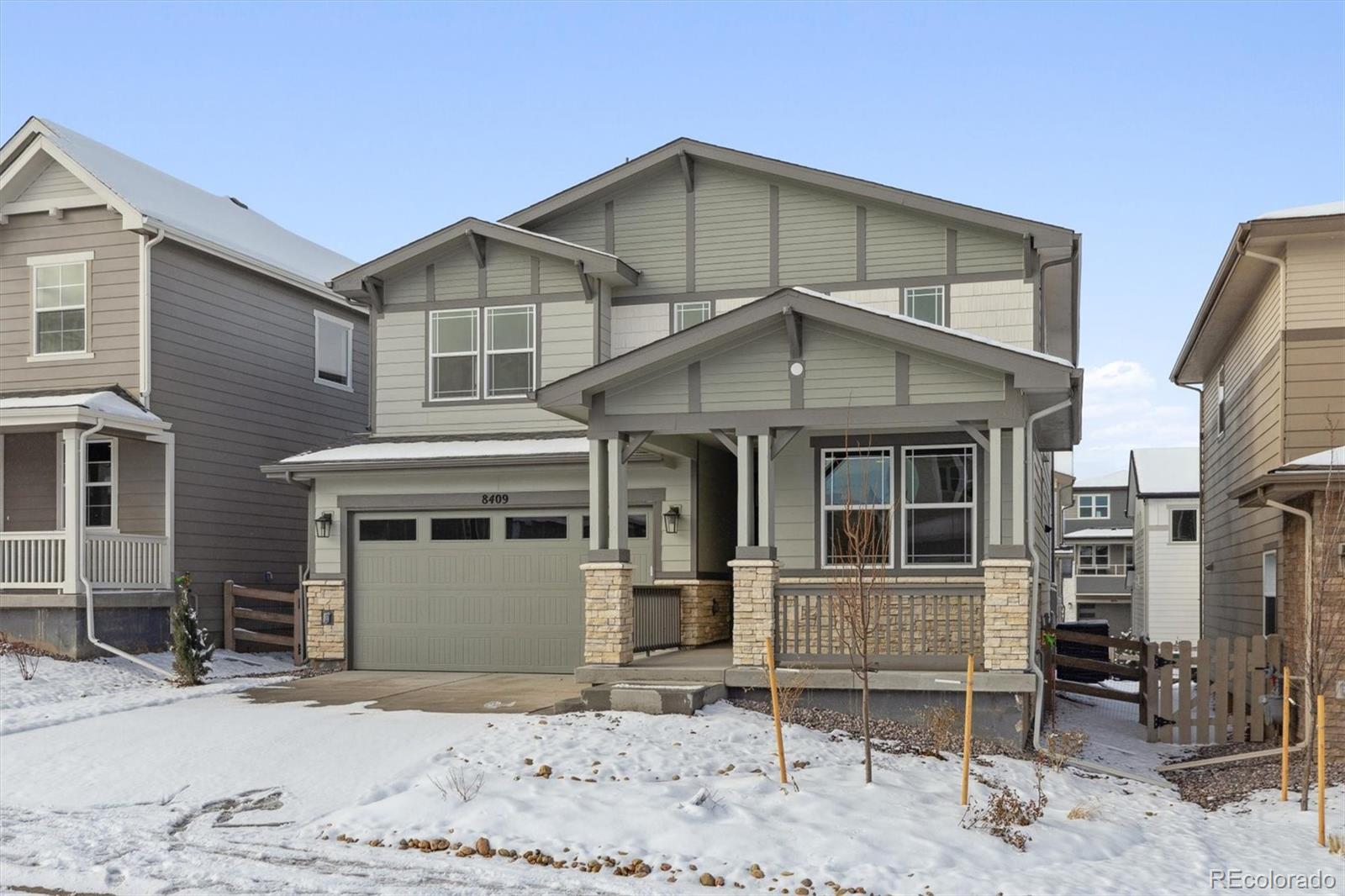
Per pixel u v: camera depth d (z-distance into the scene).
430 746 12.52
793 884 8.79
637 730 12.91
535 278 20.20
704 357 15.23
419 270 20.80
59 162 21.83
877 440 17.05
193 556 22.33
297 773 11.73
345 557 19.83
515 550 19.17
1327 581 14.13
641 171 20.06
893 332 14.34
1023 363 13.95
